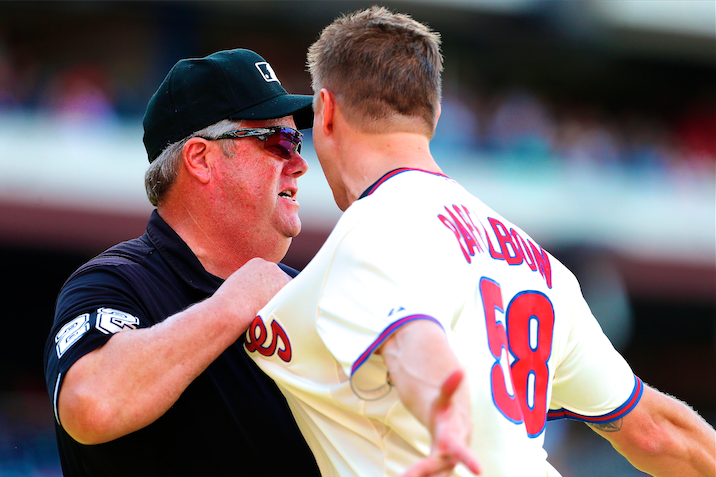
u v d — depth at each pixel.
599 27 47.91
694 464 6.16
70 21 39.59
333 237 4.84
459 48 48.09
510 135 43.25
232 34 43.75
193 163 7.19
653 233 42.72
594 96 50.97
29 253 36.72
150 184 7.37
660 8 49.16
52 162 34.16
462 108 42.88
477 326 4.71
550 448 31.14
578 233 40.94
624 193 43.31
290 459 6.36
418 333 4.05
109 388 5.39
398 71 5.27
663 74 52.22
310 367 5.09
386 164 5.27
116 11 39.91
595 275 40.97
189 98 7.23
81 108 36.09
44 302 38.16
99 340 5.64
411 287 4.37
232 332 5.74
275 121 7.41
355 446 4.90
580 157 44.12
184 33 42.12
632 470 30.58
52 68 38.12
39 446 28.55
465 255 4.82
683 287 44.66
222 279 7.12
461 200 5.26
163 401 5.49
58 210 34.34
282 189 7.59
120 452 6.03
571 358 5.70
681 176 46.38
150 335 5.63
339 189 5.64
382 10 5.58
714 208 44.88
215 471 6.18
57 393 5.52
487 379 4.66
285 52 44.88
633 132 47.81
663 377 49.88
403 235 4.59
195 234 7.28
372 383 4.57
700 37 49.81
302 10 42.59
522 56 49.12
